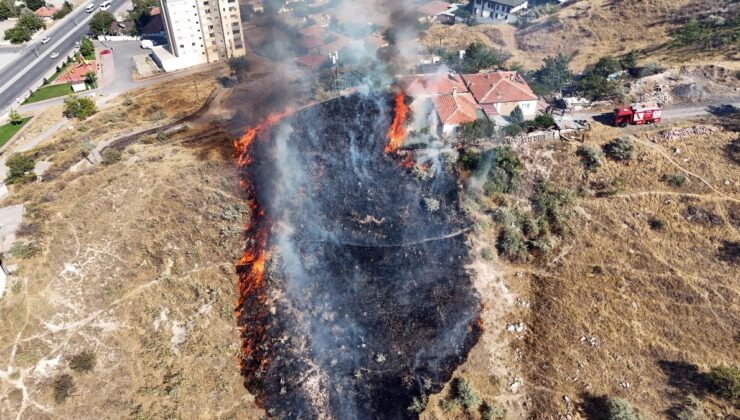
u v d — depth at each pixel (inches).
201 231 2532.0
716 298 1908.2
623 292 1982.0
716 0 3627.0
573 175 2311.8
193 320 2231.8
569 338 1904.5
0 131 3425.2
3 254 2303.2
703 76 2719.0
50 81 4222.4
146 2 5590.6
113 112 3567.9
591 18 4092.0
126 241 2434.8
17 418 1909.4
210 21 4325.8
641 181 2235.5
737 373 1684.3
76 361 2039.9
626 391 1754.4
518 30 4525.1
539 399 1795.0
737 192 2121.1
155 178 2719.0
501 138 2454.5
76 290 2255.2
